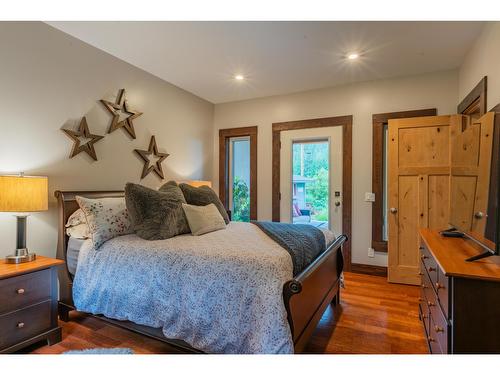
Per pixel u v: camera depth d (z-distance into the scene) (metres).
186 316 1.80
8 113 2.33
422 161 3.39
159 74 3.67
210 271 1.78
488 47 2.42
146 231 2.32
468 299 1.36
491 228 1.51
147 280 1.97
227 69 3.50
